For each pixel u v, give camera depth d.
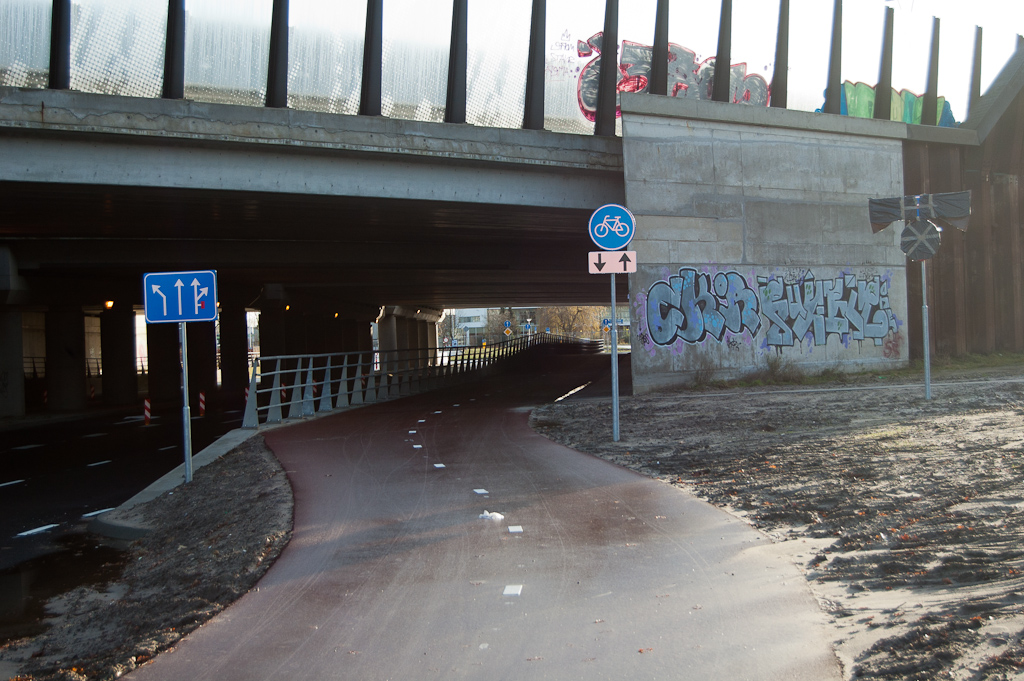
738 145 21.64
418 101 20.69
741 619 4.51
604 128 22.20
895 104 25.86
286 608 5.20
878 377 21.91
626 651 4.14
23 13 17.66
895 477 8.23
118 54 18.31
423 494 8.53
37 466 15.16
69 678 4.40
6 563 8.08
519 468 9.92
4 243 26.78
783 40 23.61
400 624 4.76
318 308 47.00
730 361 21.27
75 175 17.67
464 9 20.56
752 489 8.02
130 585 6.96
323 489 9.06
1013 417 12.65
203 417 24.95
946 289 26.19
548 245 31.58
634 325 20.36
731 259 21.41
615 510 7.43
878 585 4.91
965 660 3.62
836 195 23.00
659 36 22.20
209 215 22.56
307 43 19.52
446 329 142.12
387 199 20.50
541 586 5.32
